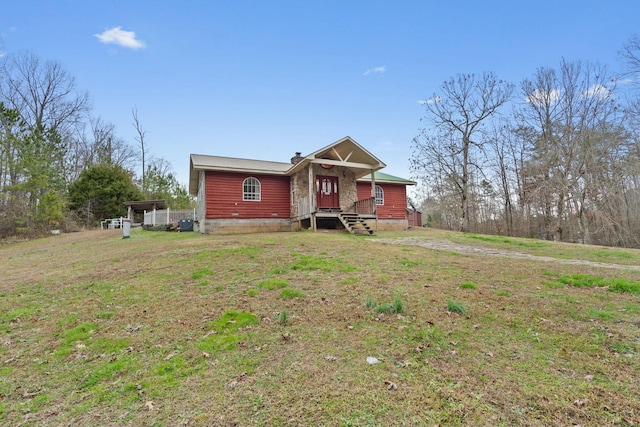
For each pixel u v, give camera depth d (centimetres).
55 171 2644
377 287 509
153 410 231
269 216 1658
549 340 326
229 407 230
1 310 464
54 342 356
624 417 210
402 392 240
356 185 1802
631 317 382
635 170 1781
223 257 747
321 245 932
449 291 491
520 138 2320
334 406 226
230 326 371
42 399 253
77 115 3088
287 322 378
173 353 317
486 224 2744
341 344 321
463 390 242
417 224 3012
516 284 537
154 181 3925
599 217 1833
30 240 1773
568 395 235
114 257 852
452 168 2427
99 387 265
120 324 395
